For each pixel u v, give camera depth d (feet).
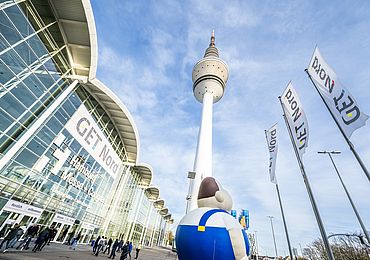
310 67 32.73
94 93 77.20
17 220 48.96
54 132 59.47
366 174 21.27
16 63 46.21
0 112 43.45
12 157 46.88
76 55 64.54
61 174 63.26
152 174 126.72
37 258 35.58
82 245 74.28
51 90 58.54
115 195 100.78
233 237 17.92
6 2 42.73
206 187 22.80
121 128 98.27
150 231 181.37
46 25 55.67
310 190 28.09
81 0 51.65
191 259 17.80
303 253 185.78
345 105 25.32
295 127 33.65
